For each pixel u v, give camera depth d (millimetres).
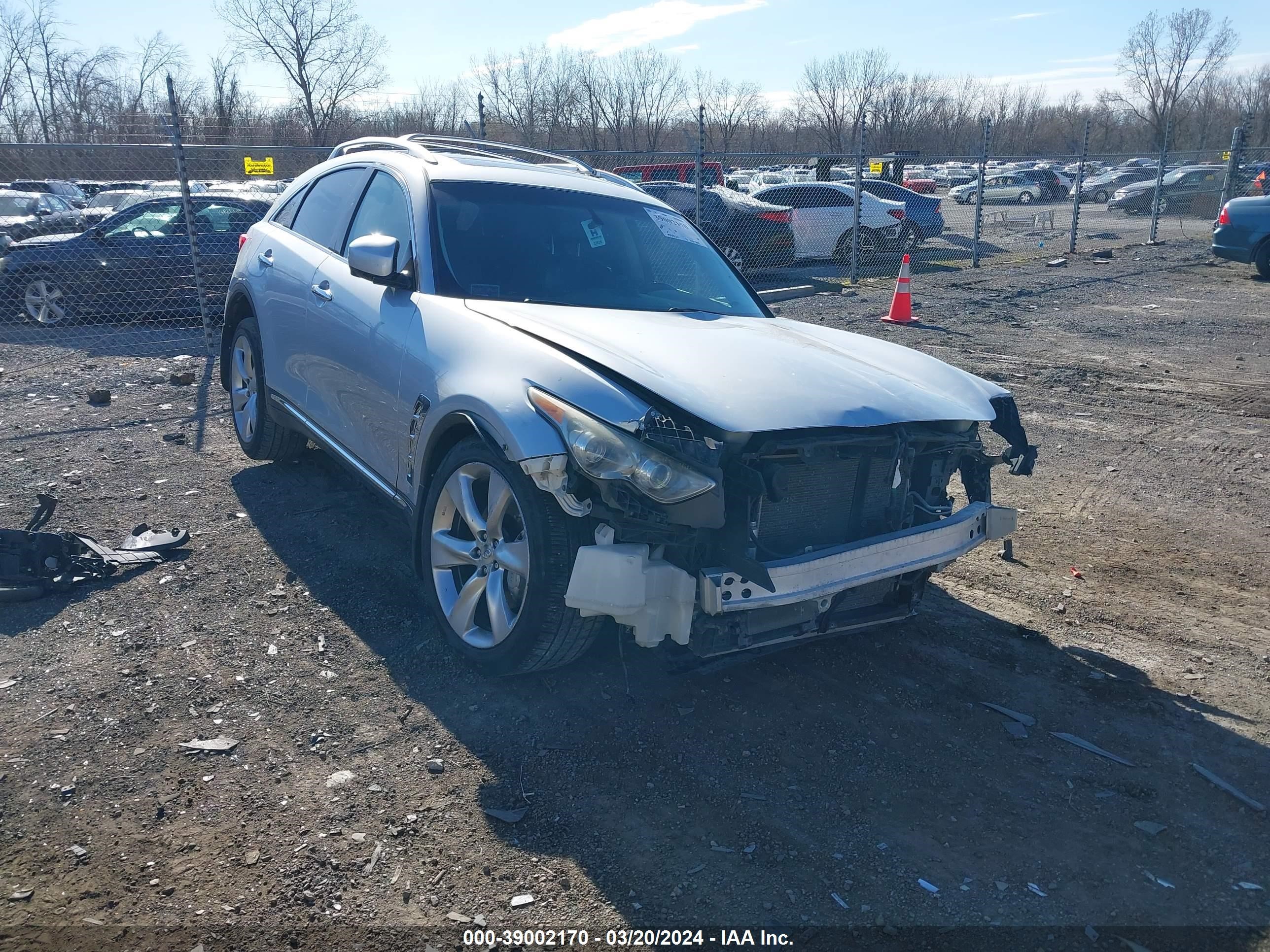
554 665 3453
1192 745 3441
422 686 3564
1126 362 9789
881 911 2574
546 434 3129
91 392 7414
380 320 4141
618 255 4535
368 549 4715
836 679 3793
